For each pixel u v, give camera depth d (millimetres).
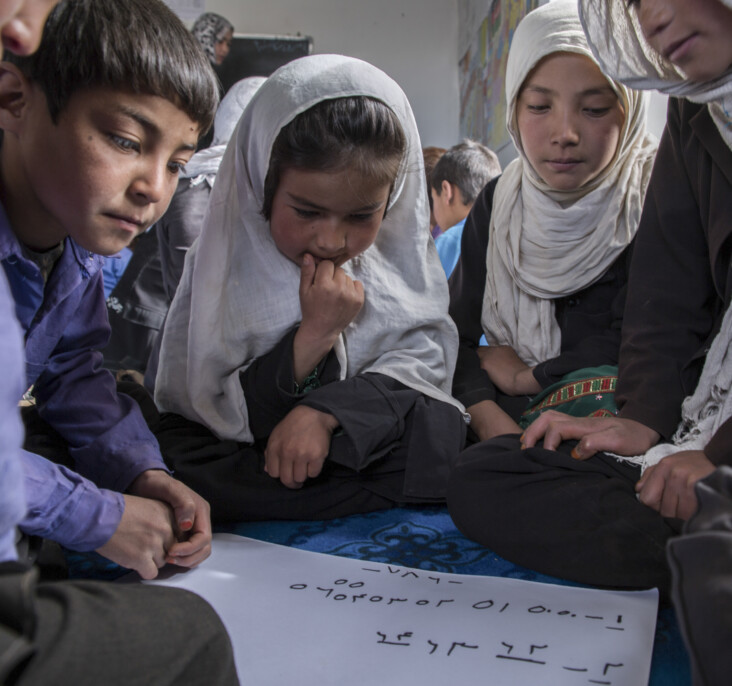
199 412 1206
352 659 647
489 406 1335
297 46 4352
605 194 1372
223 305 1203
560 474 923
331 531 1061
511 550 918
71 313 977
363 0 4809
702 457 858
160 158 772
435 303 1325
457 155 2625
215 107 857
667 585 808
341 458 1076
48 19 715
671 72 1092
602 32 1114
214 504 1063
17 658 358
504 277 1487
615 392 1110
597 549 849
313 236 1105
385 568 853
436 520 1102
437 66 4879
